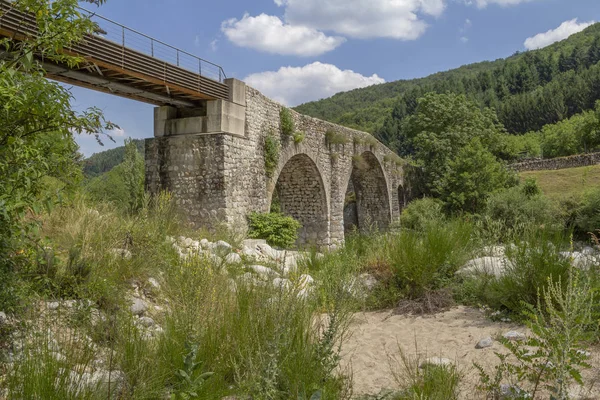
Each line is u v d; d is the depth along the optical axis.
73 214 6.99
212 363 3.73
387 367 4.33
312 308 5.22
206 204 14.74
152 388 3.29
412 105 98.31
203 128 14.98
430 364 3.90
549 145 65.00
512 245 6.81
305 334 4.07
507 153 48.12
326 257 9.16
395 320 6.07
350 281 6.16
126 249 6.62
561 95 85.88
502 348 4.48
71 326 3.85
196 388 3.14
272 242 15.52
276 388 3.30
